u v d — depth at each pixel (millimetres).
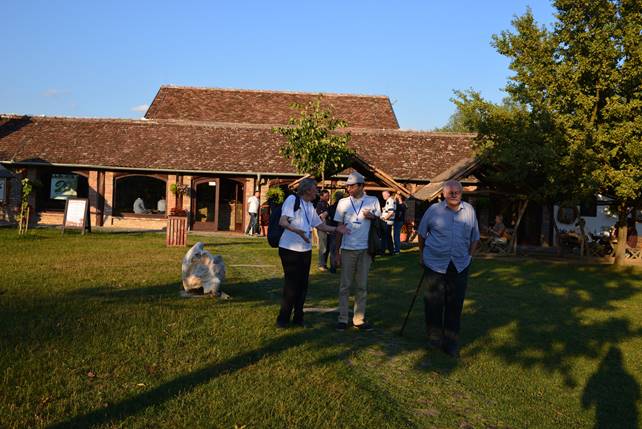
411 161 28375
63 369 5121
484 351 7109
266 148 29031
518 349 7328
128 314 7414
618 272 17250
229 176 28250
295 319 7652
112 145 28578
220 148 28828
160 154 28203
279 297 9680
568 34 18734
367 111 36438
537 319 9367
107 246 16891
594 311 10461
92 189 27938
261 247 19406
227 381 5086
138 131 29766
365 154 28484
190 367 5426
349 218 7715
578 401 5602
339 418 4504
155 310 7789
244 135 29953
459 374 6109
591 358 7141
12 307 7512
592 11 18344
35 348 5680
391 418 4672
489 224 27000
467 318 9148
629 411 5387
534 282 13930
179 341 6297
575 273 16312
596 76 18406
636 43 17719
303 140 20031
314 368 5727
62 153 27797
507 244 21344
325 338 7043
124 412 4285
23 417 4062
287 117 34906
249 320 7586
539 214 27734
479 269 15938
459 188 6984
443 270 6973
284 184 26406
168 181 28094
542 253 22875
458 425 4723
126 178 29203
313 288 11219
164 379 5062
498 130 19766
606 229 26625
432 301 7047
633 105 17484
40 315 7090
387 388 5465
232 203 29156
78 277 10469
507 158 18516
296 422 4316
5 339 5898
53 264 12250
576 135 18109
